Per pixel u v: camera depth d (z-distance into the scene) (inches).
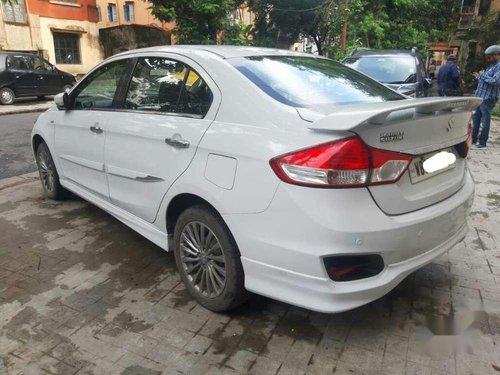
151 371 94.3
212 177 105.3
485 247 152.5
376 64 349.7
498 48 298.5
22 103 593.0
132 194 136.3
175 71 125.3
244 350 100.9
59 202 194.5
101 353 99.6
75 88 167.9
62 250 149.0
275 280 97.4
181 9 605.0
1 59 554.9
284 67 120.7
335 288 91.3
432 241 102.4
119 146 137.6
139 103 136.2
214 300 112.6
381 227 90.3
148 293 124.0
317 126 89.4
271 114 98.7
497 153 300.7
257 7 727.1
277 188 92.4
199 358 98.3
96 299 120.6
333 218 87.5
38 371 94.0
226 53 120.4
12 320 110.7
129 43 835.4
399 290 125.1
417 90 315.6
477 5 1093.1
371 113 83.7
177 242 120.9
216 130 106.5
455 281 130.0
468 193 116.2
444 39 1122.7
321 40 758.5
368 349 101.3
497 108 529.0
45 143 188.5
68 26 777.6
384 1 758.5
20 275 132.5
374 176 89.4
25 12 710.5
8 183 222.8
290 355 99.3
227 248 106.0
